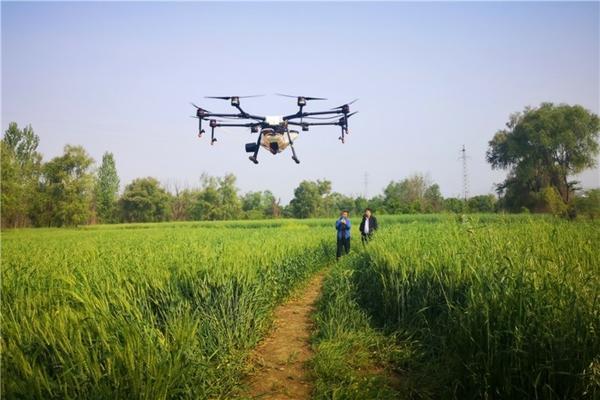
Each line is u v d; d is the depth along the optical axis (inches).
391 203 2721.5
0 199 2383.1
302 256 478.0
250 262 316.8
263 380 201.3
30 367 131.5
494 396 159.2
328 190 3636.8
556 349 148.6
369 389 177.8
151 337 164.9
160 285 223.9
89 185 2748.5
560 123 2190.0
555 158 2293.3
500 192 2475.4
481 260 217.9
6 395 121.0
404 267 263.0
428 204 2834.6
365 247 407.8
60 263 338.0
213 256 307.7
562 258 215.8
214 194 3459.6
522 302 163.6
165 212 3363.7
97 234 1240.8
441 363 192.7
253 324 266.7
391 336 234.1
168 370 151.4
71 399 128.3
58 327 150.9
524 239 279.9
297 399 181.2
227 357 210.5
